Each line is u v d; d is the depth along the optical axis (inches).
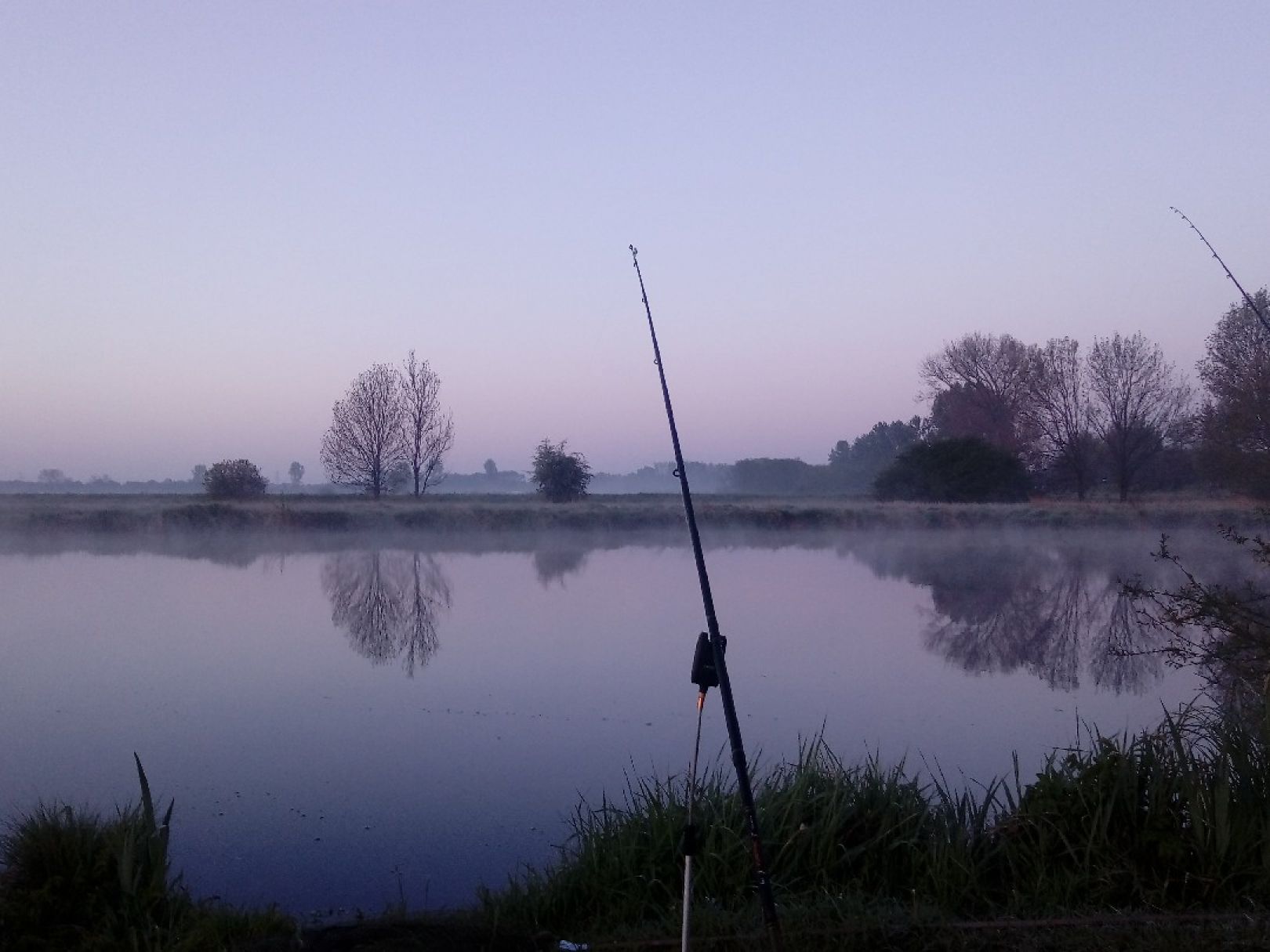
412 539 1558.8
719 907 219.9
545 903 231.0
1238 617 291.0
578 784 364.8
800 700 500.4
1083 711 471.2
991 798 265.0
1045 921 199.9
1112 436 1971.0
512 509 1736.0
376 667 585.3
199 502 1846.7
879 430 4111.7
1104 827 227.3
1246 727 255.0
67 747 415.5
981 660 612.4
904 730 437.4
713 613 165.2
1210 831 220.8
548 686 534.3
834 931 197.3
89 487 4785.9
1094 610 822.5
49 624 746.2
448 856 297.7
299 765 388.5
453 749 411.5
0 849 227.0
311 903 264.8
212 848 305.7
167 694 514.6
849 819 249.9
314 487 4220.0
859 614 802.2
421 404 2032.5
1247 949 182.4
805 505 1962.4
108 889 212.4
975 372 2321.6
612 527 1688.0
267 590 951.6
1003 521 1647.4
